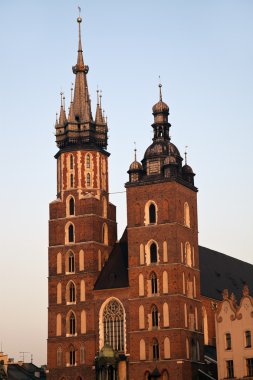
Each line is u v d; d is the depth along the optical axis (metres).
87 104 178.50
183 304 160.12
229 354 149.00
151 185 165.62
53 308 169.75
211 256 194.62
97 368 160.12
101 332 164.38
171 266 160.62
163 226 162.88
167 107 174.12
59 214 173.62
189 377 157.12
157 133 172.12
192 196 170.38
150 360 158.12
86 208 171.25
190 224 167.88
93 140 177.12
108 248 174.00
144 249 163.50
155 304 160.25
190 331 160.75
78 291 168.25
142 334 160.00
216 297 182.00
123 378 159.75
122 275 166.50
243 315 148.25
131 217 166.00
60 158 177.00
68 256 171.00
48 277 171.50
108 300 165.00
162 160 167.62
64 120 178.75
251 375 145.38
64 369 165.88
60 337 167.62
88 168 174.75
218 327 151.50
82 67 181.88
